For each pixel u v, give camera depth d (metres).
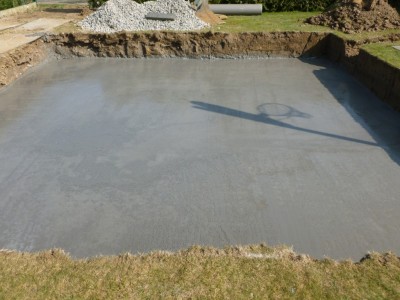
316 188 4.98
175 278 3.47
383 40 9.30
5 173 5.46
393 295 3.25
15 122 6.91
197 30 10.40
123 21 10.92
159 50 10.35
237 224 4.43
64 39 10.51
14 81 8.89
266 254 3.79
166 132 6.45
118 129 6.59
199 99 7.68
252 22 11.23
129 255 3.83
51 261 3.79
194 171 5.41
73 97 7.93
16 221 4.56
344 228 4.32
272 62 9.90
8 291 3.37
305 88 8.13
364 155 5.68
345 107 7.23
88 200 4.89
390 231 4.25
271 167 5.45
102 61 10.28
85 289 3.38
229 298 3.23
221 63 9.93
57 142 6.22
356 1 10.46
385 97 7.38
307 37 10.05
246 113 7.04
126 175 5.36
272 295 3.26
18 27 11.28
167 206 4.74
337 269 3.57
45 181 5.28
